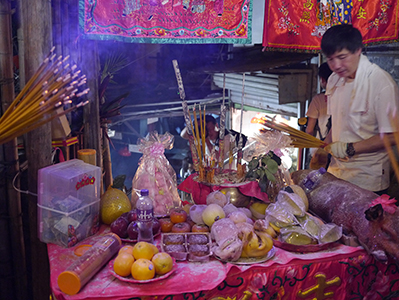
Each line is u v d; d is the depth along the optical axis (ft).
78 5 7.49
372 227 5.87
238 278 5.52
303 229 6.12
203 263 5.67
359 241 6.12
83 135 8.82
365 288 6.18
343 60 7.00
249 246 5.68
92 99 8.63
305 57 16.71
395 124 6.99
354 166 7.92
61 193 6.20
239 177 7.39
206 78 22.48
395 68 11.91
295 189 6.98
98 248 5.59
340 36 6.84
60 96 5.44
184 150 28.76
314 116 10.59
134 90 21.81
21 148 8.22
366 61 7.28
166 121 29.50
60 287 5.00
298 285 5.81
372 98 7.25
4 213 7.59
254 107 19.70
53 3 7.95
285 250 6.04
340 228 6.24
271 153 7.13
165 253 5.43
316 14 9.13
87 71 8.48
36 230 7.46
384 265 6.17
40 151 7.09
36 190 7.25
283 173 7.48
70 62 8.38
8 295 8.02
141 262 5.22
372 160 7.74
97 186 6.73
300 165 15.72
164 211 7.13
